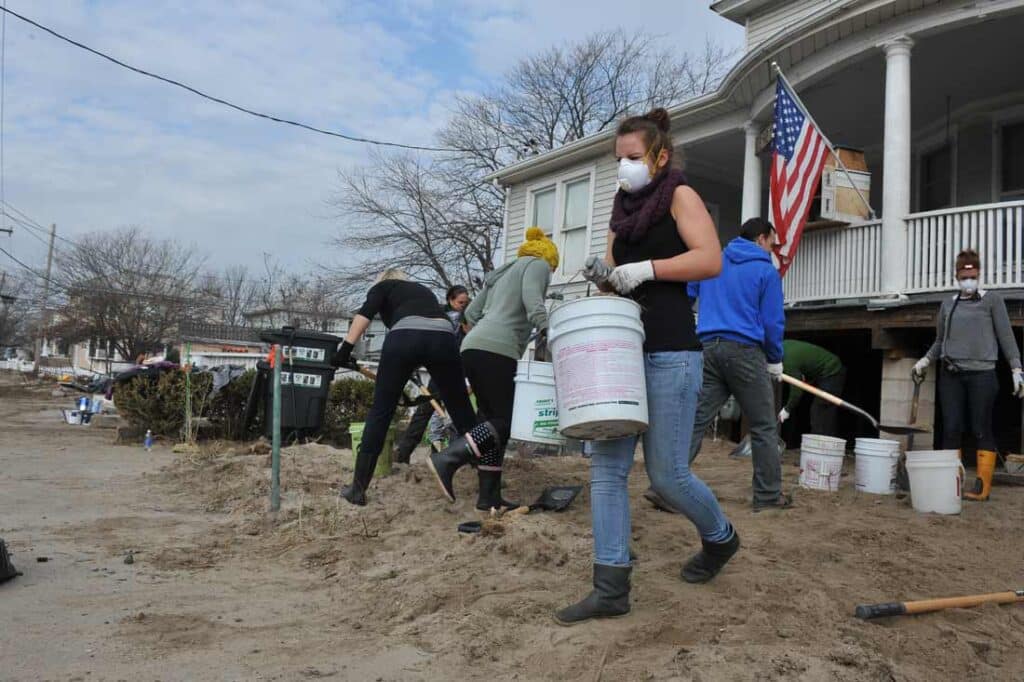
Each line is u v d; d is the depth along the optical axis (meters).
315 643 2.84
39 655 2.67
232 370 10.53
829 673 2.44
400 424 10.42
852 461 8.34
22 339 56.41
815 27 9.08
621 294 2.93
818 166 8.77
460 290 7.75
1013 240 8.30
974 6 8.07
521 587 3.29
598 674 2.48
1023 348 7.81
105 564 3.88
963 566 3.64
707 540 3.12
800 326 9.54
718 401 4.87
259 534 4.55
